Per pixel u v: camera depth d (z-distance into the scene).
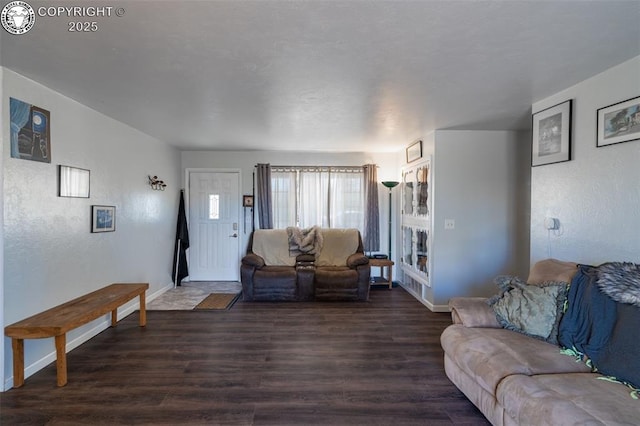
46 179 2.71
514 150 4.18
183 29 1.80
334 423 2.01
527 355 1.95
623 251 2.21
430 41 1.93
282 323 3.76
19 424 1.98
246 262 4.75
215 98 2.95
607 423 1.35
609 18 1.69
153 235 4.69
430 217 4.24
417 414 2.10
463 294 4.18
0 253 2.32
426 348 3.09
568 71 2.34
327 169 5.74
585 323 2.01
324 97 2.91
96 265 3.38
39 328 2.31
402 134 4.38
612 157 2.29
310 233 5.33
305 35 1.86
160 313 4.10
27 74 2.43
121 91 2.78
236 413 2.10
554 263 2.52
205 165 5.74
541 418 1.48
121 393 2.32
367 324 3.74
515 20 1.71
